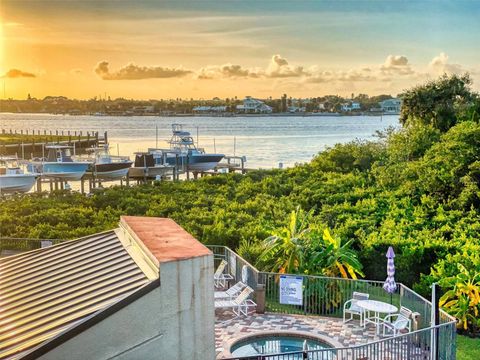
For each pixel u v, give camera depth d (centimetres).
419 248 2688
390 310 1923
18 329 1081
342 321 2112
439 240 2766
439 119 5656
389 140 5344
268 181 4938
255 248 2655
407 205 3662
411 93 5800
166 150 9062
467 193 3566
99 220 3791
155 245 1198
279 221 3231
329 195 4112
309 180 4859
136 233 1303
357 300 2072
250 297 2272
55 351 998
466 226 3144
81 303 1134
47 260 1395
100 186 7406
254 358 1439
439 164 3903
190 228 3216
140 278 1170
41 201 4459
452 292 2262
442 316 1769
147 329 1066
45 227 3488
